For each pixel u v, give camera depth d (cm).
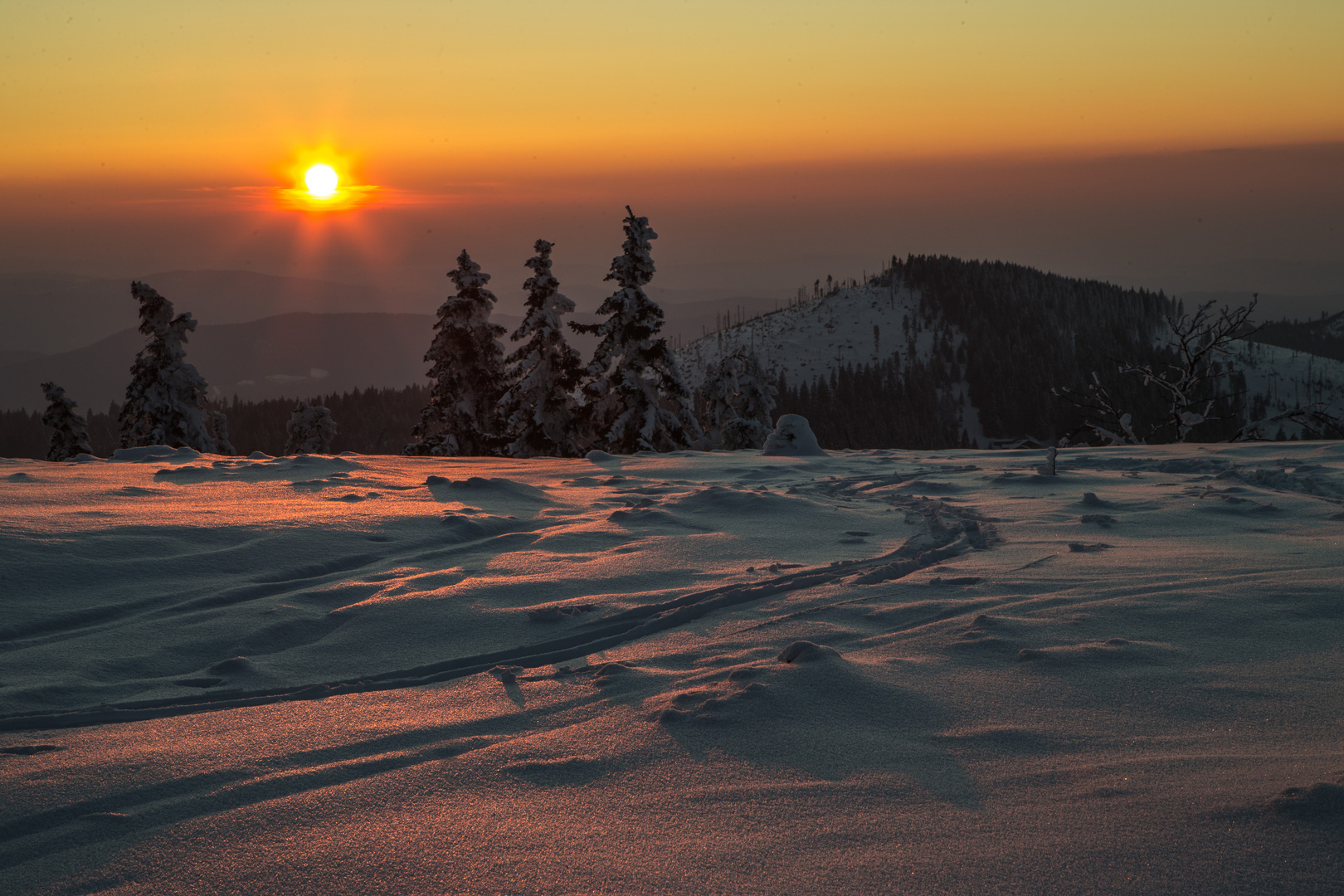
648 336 3080
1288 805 248
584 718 363
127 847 256
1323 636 436
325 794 291
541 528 868
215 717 382
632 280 3058
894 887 221
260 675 445
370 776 307
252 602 583
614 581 636
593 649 484
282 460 1393
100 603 569
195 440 3316
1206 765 288
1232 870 221
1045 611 504
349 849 250
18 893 233
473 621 539
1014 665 411
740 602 575
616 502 1038
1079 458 1393
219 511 880
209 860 246
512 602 582
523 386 3106
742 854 241
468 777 302
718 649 464
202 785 302
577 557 727
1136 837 241
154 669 459
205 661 472
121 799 291
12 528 723
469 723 363
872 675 393
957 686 383
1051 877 222
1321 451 1298
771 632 491
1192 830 243
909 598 554
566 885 226
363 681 436
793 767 302
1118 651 419
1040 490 1049
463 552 757
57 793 296
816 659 409
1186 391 2355
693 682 405
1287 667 392
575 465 1524
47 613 541
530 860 240
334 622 541
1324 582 536
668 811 271
